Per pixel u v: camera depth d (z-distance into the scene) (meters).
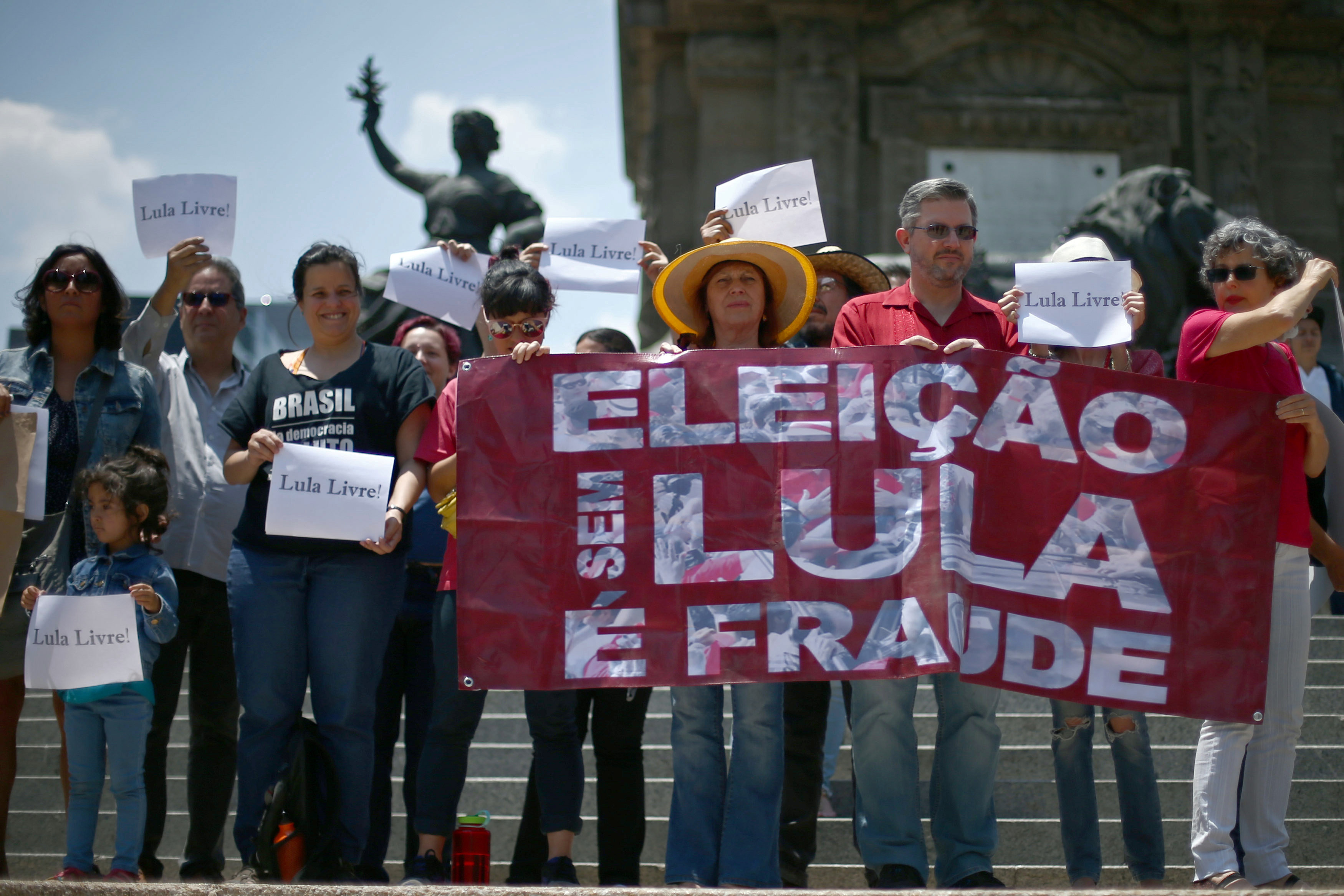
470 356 11.33
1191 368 4.77
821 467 4.52
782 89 14.21
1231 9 14.56
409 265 6.16
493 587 4.53
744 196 5.57
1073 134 14.42
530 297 4.97
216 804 5.53
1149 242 12.31
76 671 4.72
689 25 14.61
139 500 5.02
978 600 4.46
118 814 4.80
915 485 4.50
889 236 14.07
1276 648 4.57
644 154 15.68
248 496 4.88
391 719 5.54
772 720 4.42
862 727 4.46
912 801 4.41
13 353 5.46
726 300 4.88
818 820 6.01
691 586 4.48
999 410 4.58
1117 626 4.49
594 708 5.24
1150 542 4.55
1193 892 3.65
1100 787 6.00
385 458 4.66
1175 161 14.48
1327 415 4.82
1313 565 5.19
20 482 5.03
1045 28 14.61
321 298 4.99
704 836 4.37
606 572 4.52
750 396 4.59
